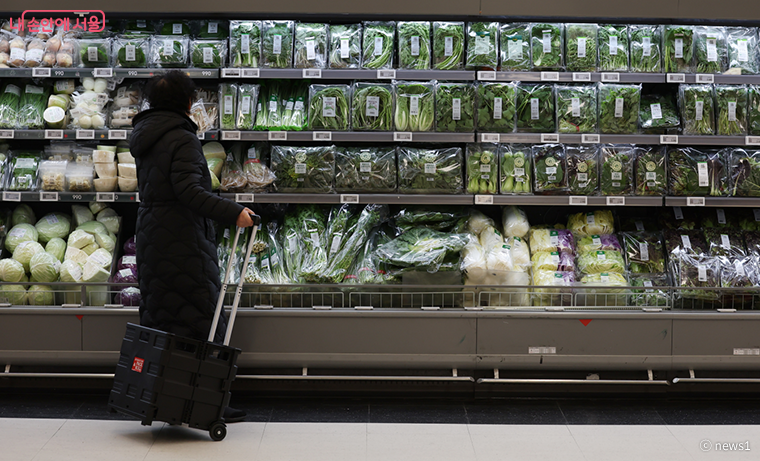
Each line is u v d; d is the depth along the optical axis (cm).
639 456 252
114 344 306
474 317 308
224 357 261
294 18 352
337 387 318
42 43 336
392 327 308
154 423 280
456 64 337
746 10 337
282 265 334
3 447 249
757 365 313
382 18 352
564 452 255
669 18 342
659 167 341
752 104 339
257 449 253
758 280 330
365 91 336
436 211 350
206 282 261
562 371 316
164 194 258
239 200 334
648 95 354
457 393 320
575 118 337
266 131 334
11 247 329
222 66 337
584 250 350
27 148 362
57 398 310
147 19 353
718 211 371
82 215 351
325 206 360
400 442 263
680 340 311
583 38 336
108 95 342
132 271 329
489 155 340
